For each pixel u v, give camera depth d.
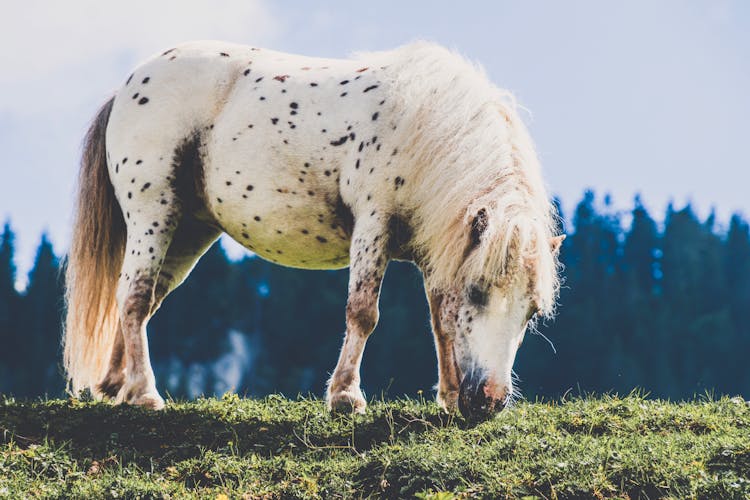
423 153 10.49
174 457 9.63
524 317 9.81
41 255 86.75
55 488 8.91
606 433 10.12
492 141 10.38
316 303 79.81
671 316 91.69
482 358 9.75
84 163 12.49
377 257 10.63
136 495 8.71
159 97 11.91
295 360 78.25
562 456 9.01
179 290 80.56
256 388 75.94
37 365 82.25
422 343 67.38
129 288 11.67
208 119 11.82
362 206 10.77
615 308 88.69
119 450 9.67
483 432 9.70
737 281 100.44
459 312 10.04
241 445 9.85
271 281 81.31
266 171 11.33
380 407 10.73
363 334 10.62
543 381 77.50
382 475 8.86
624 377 78.38
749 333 94.19
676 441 9.57
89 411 10.64
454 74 10.80
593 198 101.44
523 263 9.61
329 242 11.46
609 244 100.38
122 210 12.07
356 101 11.02
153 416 10.45
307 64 11.72
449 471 8.79
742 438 9.43
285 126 11.26
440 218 10.27
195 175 11.95
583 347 79.00
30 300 84.44
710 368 85.69
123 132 11.98
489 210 9.77
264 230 11.60
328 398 10.64
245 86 11.71
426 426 10.03
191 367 78.56
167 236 11.85
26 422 10.31
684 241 101.19
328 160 11.04
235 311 79.62
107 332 12.34
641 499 8.48
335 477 8.88
